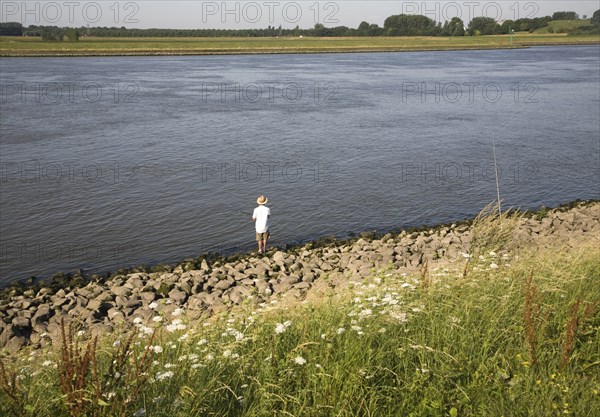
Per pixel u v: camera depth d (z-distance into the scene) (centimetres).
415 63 12275
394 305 824
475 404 632
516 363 707
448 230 2195
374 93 6900
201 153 3553
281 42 18488
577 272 1005
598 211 2419
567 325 730
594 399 627
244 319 852
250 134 4191
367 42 19050
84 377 565
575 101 6256
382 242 2055
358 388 641
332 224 2325
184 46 16125
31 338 1277
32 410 556
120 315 1411
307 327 797
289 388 647
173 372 647
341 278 1594
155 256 1958
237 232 2200
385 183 2928
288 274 1727
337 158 3469
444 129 4506
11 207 2428
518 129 4541
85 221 2289
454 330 765
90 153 3497
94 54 13850
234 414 614
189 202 2553
